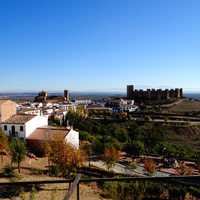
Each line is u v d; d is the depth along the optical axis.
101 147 57.88
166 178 5.37
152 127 120.62
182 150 74.31
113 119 134.38
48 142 44.09
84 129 95.69
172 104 190.12
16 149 35.12
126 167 53.72
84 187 28.16
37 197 23.00
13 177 30.41
